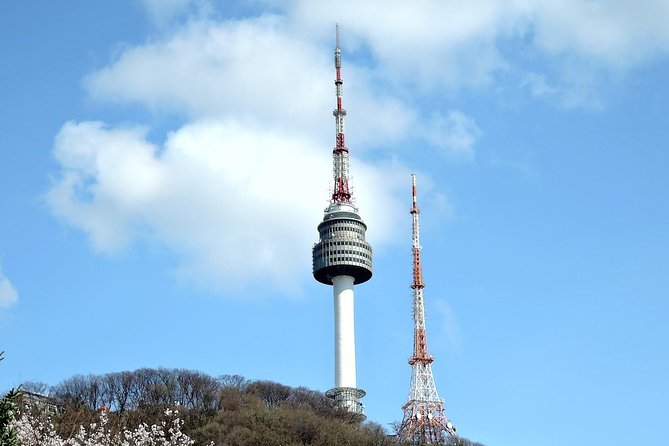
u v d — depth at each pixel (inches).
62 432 7716.5
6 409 3590.1
